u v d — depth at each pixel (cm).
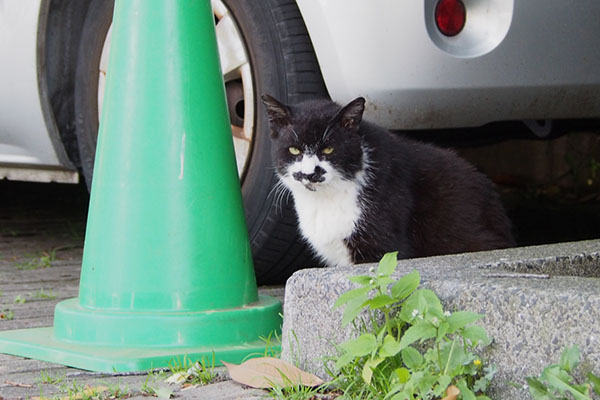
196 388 373
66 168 702
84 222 899
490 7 501
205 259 434
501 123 615
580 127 653
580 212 877
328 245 519
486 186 547
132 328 426
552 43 515
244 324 436
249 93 561
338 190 505
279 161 524
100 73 648
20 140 690
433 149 550
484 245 522
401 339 322
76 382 389
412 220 520
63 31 662
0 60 661
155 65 439
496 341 315
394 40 487
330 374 354
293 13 542
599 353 288
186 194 433
